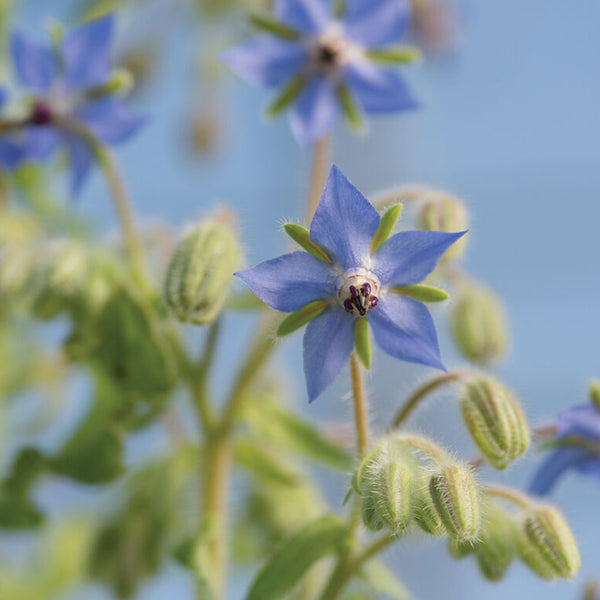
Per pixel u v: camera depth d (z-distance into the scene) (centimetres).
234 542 49
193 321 43
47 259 46
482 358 46
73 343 46
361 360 42
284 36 48
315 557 43
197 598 45
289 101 48
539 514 43
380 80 48
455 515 41
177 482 47
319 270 42
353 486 42
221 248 44
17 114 47
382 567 44
